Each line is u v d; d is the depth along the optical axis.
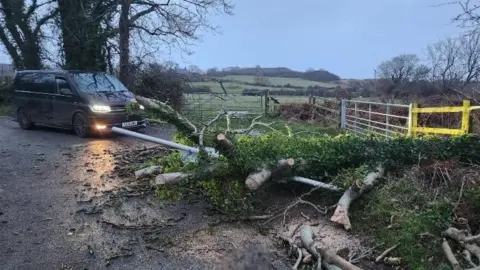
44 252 4.45
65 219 5.32
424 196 5.30
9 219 5.23
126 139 10.45
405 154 6.40
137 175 6.82
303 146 6.84
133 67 16.12
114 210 5.70
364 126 13.12
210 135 6.33
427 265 4.25
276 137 7.34
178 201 6.15
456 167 5.73
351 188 5.58
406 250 4.49
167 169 6.80
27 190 6.33
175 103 14.89
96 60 16.72
